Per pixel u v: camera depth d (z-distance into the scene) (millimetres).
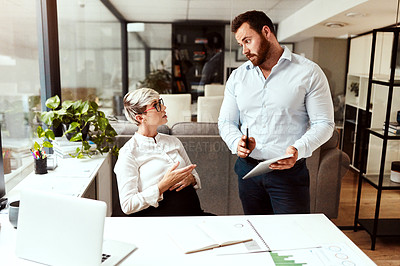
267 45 2012
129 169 1797
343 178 3025
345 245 1338
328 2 2992
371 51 2885
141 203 1703
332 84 3053
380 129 2801
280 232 1432
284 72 2008
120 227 1468
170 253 1273
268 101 2057
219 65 3273
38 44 2654
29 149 2496
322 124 1969
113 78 3297
